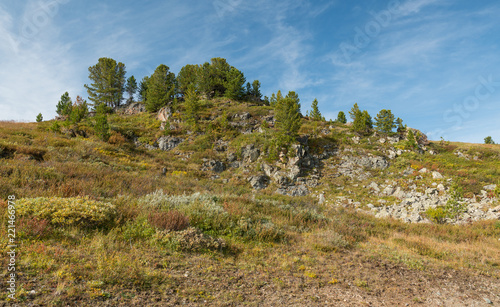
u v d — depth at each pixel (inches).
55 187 419.5
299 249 344.2
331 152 1664.6
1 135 978.7
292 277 247.1
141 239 268.1
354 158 1560.0
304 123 2219.5
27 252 188.5
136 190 533.3
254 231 362.6
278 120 1721.2
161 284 188.4
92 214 273.0
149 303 160.1
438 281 286.2
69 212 262.5
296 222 492.7
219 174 1339.8
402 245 442.6
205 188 845.2
